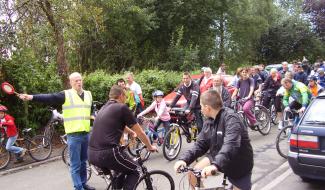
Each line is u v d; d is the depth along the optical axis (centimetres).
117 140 483
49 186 706
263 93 1191
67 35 1284
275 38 3897
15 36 1055
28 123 1047
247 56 3312
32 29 1094
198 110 862
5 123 845
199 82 903
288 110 834
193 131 887
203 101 374
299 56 4031
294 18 4044
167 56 2366
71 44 1449
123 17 2108
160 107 842
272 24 3875
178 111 866
